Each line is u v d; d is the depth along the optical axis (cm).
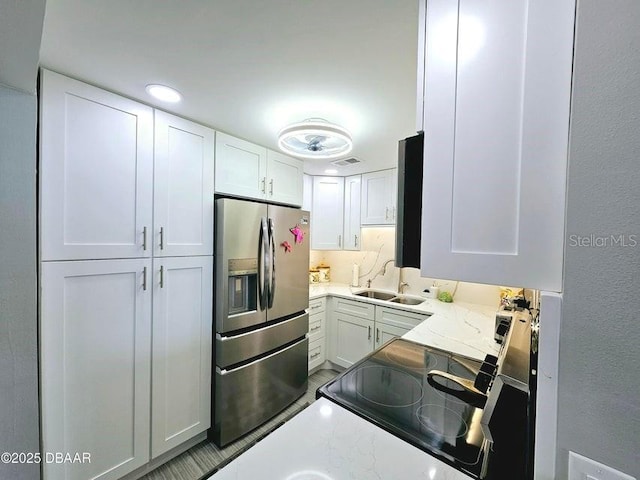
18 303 94
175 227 163
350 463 64
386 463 64
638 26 40
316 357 283
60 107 121
